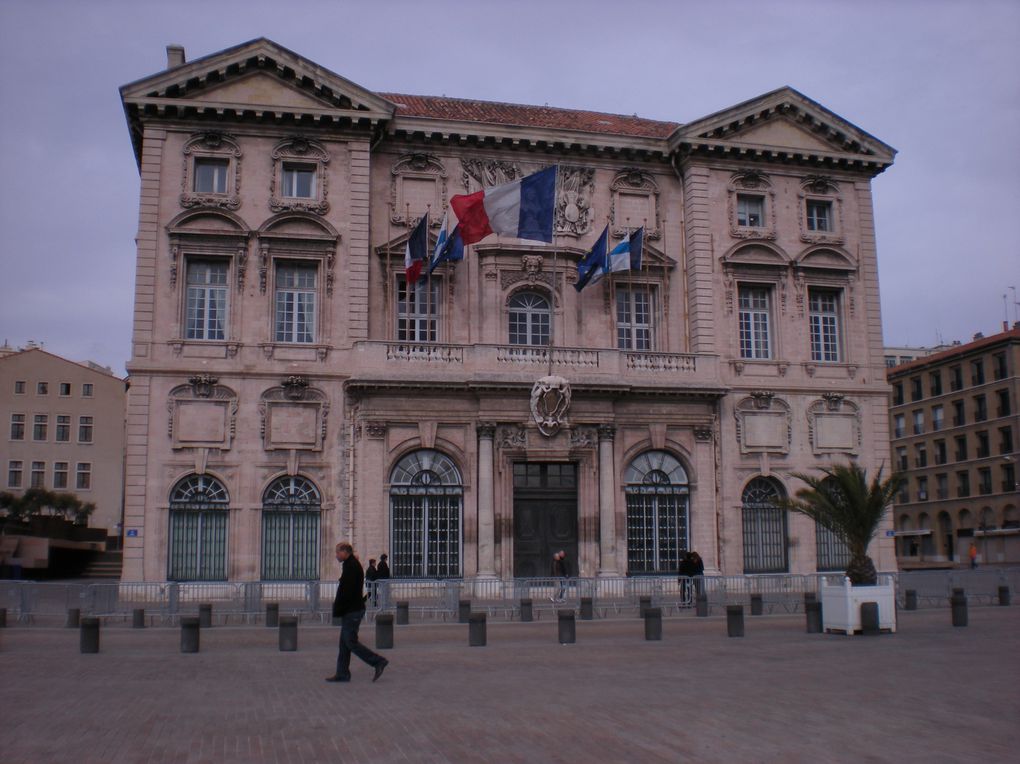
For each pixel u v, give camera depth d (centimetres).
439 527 3269
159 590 2616
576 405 3353
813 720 1124
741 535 3497
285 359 3262
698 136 3619
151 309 3206
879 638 2045
